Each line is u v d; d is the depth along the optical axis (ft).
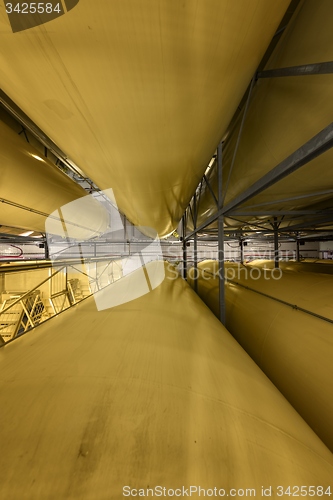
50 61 2.10
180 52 2.15
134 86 2.39
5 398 2.25
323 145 2.65
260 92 5.84
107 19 1.76
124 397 2.30
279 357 5.29
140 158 3.95
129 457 1.69
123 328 4.22
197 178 6.52
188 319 5.32
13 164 5.54
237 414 2.35
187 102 2.76
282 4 2.26
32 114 3.25
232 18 1.99
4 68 2.31
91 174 5.21
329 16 3.46
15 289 14.43
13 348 3.47
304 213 8.00
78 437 1.82
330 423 3.72
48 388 2.41
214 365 3.33
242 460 1.80
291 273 11.28
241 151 7.11
